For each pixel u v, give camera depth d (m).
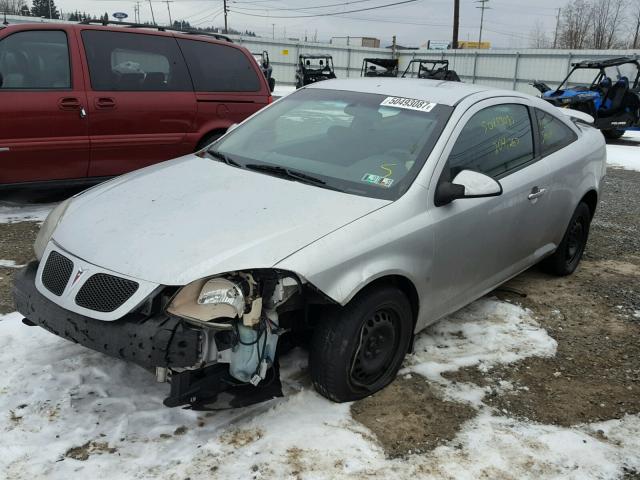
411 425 2.92
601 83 15.81
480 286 3.83
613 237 6.45
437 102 3.71
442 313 3.55
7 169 5.59
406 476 2.56
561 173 4.41
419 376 3.35
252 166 3.56
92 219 2.99
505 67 32.16
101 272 2.63
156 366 2.47
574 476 2.63
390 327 3.10
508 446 2.81
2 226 5.65
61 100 5.74
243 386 2.75
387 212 3.02
